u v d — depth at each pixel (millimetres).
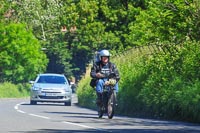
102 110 40562
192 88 40125
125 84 50156
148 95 44781
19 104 64938
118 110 49969
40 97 66500
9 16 132250
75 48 127750
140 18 63906
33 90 66500
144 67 49156
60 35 133625
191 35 48000
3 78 111250
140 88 48188
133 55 57250
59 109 54562
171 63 46125
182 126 33688
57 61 140125
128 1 102688
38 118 37844
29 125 31953
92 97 60719
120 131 29578
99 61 41281
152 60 48344
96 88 40656
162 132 29500
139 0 100875
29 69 112438
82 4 110438
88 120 37625
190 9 47469
